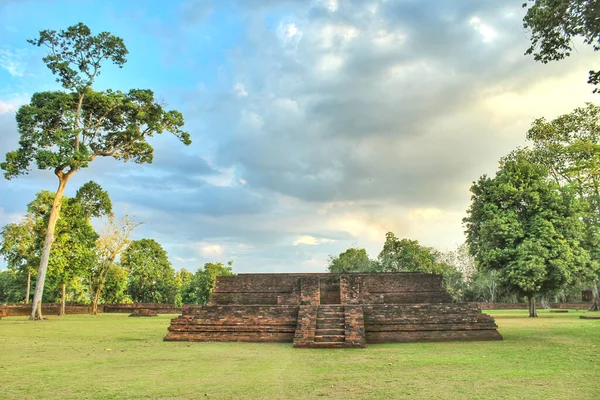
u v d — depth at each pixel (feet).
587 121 104.68
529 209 83.15
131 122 104.94
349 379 27.32
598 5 34.86
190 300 212.23
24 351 42.50
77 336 58.18
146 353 41.04
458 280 190.49
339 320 50.62
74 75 93.66
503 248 83.05
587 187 98.58
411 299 77.71
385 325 51.31
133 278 208.85
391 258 161.58
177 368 32.19
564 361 33.99
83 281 156.15
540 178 85.15
